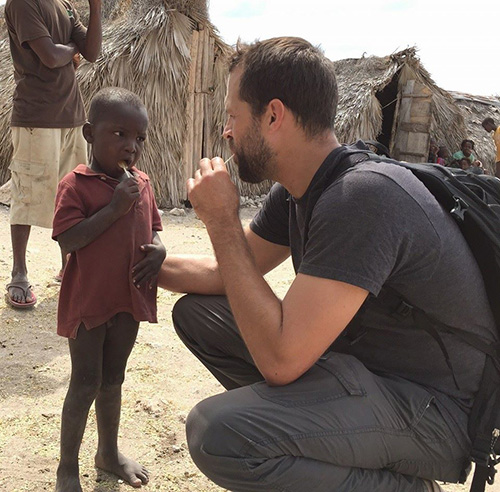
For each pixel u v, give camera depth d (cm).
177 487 274
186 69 913
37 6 449
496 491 282
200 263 282
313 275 210
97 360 254
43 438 300
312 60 222
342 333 238
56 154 478
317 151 229
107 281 251
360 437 217
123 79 889
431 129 1340
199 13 929
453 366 227
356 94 1210
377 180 211
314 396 219
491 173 1441
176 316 284
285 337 210
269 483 214
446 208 225
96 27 484
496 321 225
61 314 258
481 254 222
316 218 214
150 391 348
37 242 629
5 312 446
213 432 215
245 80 225
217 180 233
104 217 246
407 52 1275
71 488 255
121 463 277
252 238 284
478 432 224
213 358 280
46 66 462
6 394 337
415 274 214
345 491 219
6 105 914
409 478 232
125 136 256
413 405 222
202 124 951
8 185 806
